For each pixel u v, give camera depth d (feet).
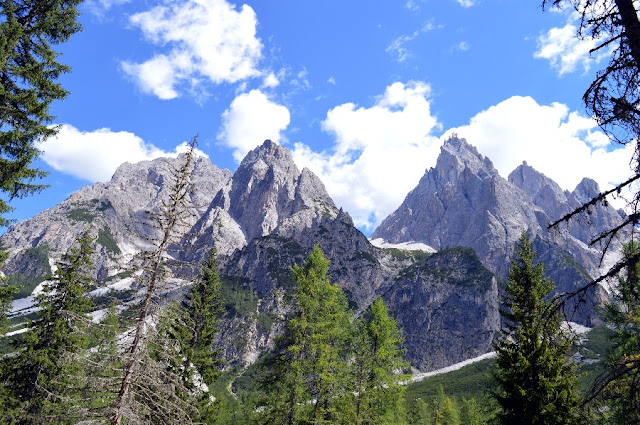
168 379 46.68
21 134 49.32
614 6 25.76
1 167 48.70
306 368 85.05
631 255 22.75
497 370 67.05
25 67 51.62
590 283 24.86
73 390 42.73
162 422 43.57
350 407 93.40
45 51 54.70
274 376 86.74
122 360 42.88
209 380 97.71
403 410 104.83
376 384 99.14
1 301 59.31
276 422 83.71
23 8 55.21
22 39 53.88
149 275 45.70
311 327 87.10
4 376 75.72
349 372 98.37
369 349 103.55
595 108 25.80
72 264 87.92
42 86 53.57
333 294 93.35
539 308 63.36
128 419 41.04
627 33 24.64
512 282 70.23
